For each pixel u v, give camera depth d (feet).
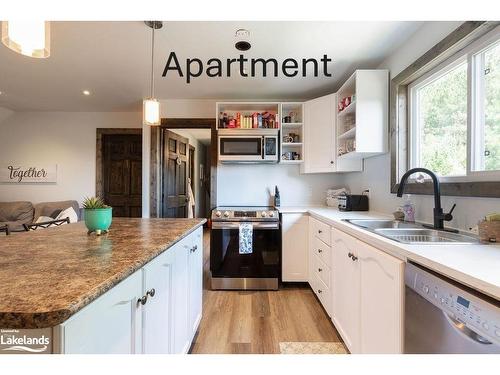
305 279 9.50
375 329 4.37
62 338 1.98
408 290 3.53
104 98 12.02
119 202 14.85
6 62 8.45
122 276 2.71
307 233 9.53
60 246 3.83
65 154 14.47
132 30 6.66
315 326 7.00
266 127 10.57
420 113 7.01
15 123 14.42
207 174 25.07
